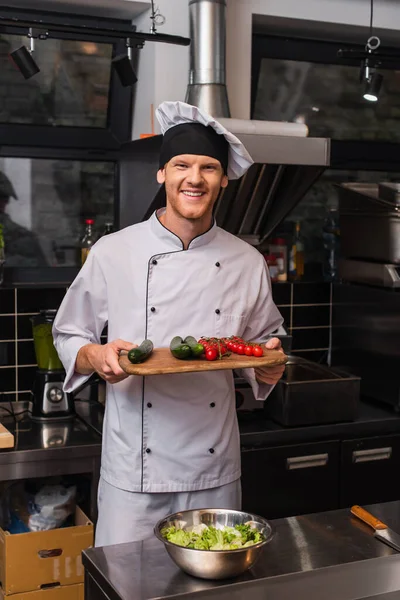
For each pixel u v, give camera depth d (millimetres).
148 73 3303
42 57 3250
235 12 3295
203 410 2111
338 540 1731
